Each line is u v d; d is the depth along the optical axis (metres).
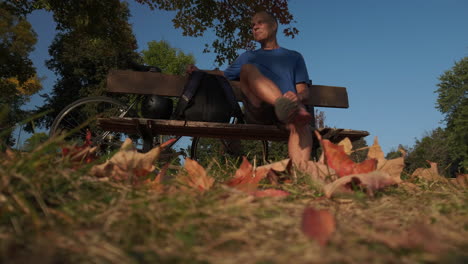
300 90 2.36
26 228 0.64
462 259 0.49
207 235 0.65
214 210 0.82
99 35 10.17
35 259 0.48
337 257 0.50
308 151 1.82
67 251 0.53
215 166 1.95
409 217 0.88
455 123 35.56
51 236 0.59
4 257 0.48
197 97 3.03
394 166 1.39
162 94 3.67
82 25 8.91
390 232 0.71
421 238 0.59
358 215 0.90
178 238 0.60
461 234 0.68
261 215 0.82
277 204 0.95
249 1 7.75
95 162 1.11
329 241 0.59
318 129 2.83
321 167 1.36
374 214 0.91
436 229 0.72
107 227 0.66
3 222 0.67
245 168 1.24
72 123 4.84
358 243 0.61
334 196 1.09
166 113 3.44
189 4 8.02
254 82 1.77
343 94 4.09
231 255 0.54
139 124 2.78
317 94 3.99
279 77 2.30
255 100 2.03
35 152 0.93
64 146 1.14
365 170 1.22
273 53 2.45
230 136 3.30
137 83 3.63
